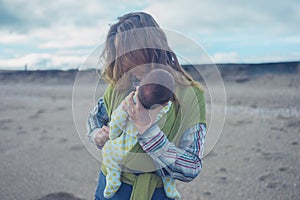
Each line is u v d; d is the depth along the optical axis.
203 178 3.70
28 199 3.28
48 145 5.02
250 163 4.06
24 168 4.07
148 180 1.33
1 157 4.50
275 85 9.22
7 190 3.47
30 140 5.31
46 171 3.96
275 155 4.30
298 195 3.25
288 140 4.91
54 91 10.98
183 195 3.35
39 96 10.20
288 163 4.04
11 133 5.77
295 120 6.02
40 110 7.89
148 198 1.33
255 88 9.02
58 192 3.41
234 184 3.53
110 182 1.34
